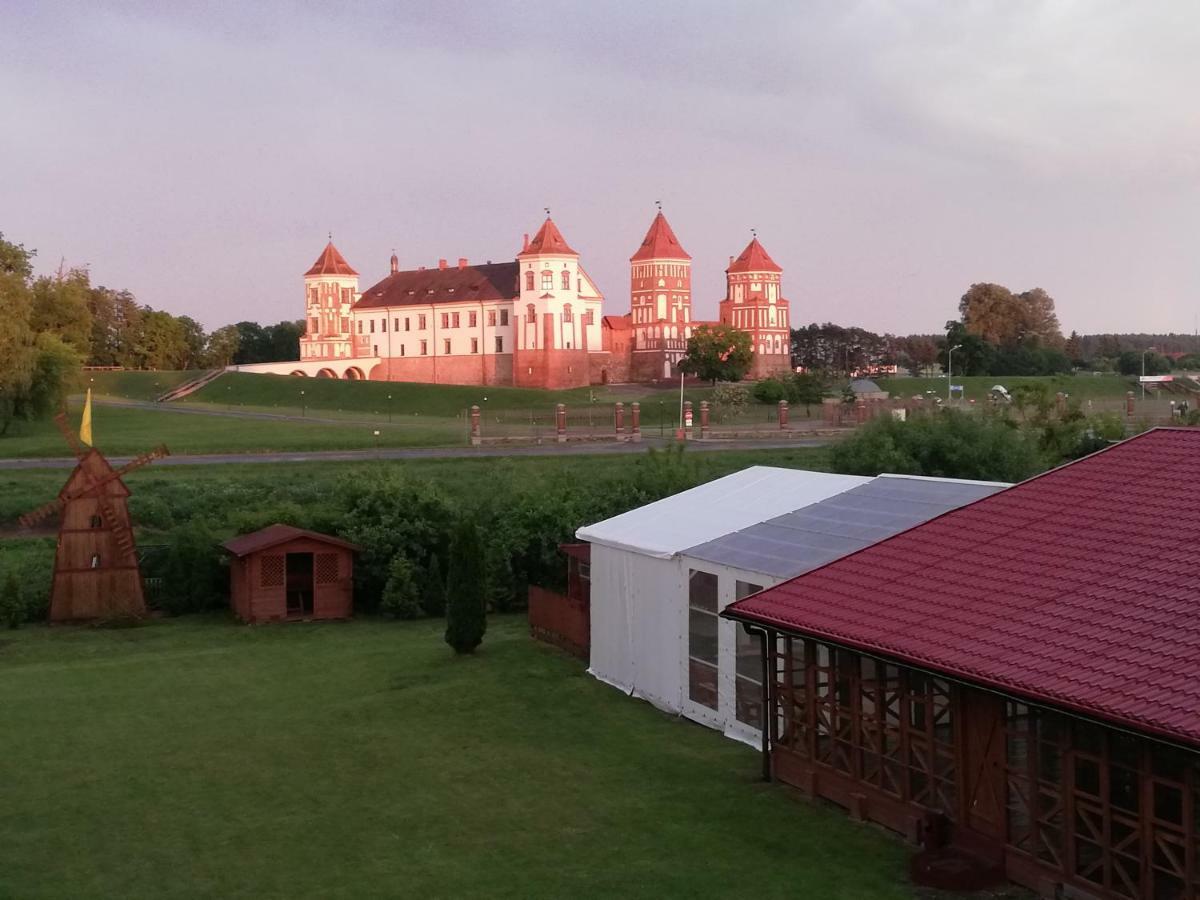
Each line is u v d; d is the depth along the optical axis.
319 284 170.62
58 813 18.62
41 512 37.16
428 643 32.12
